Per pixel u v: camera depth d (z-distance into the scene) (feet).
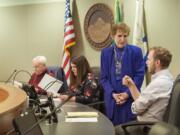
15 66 19.24
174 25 12.55
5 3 19.17
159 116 7.96
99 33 15.28
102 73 10.52
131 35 13.94
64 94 10.70
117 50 10.23
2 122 5.25
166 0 12.70
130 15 13.99
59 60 17.24
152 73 8.42
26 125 5.26
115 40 10.26
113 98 10.04
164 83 7.93
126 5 14.10
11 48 19.31
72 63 11.19
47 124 6.89
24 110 6.33
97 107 10.49
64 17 16.56
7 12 19.20
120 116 9.99
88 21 15.71
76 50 16.29
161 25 12.92
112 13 14.66
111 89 10.11
